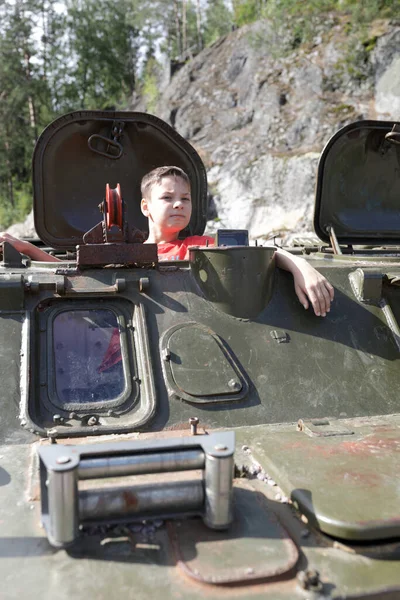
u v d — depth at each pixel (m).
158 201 3.73
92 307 2.81
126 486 1.81
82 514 1.77
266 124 20.30
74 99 39.09
